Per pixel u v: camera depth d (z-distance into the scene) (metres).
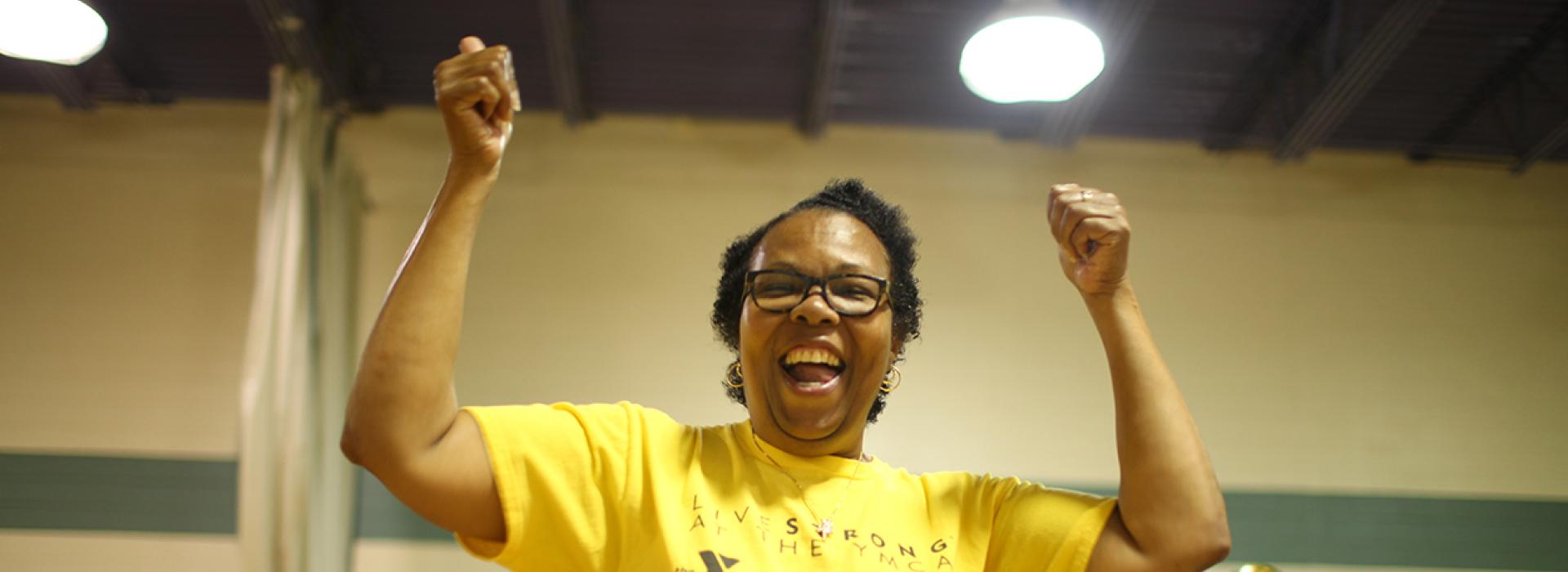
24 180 5.29
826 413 1.25
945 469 5.19
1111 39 4.61
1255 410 5.38
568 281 5.37
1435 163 5.81
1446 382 5.49
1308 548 5.23
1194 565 1.19
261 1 4.44
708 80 5.31
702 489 1.18
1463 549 5.28
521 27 4.94
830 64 4.93
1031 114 5.54
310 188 4.80
